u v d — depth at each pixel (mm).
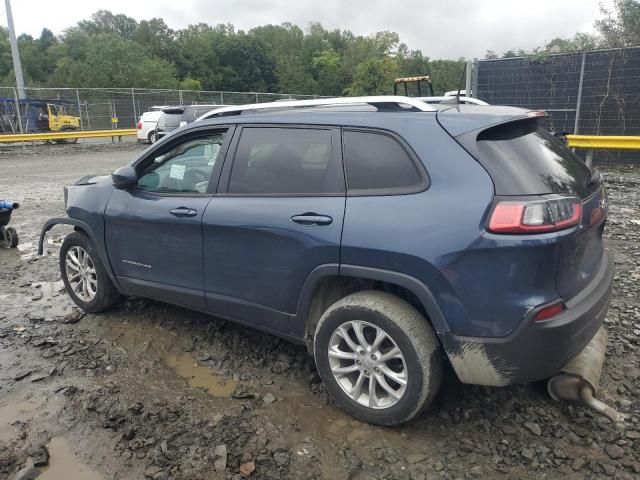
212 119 3881
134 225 4125
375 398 3082
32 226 8359
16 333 4414
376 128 3080
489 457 2855
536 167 2863
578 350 2850
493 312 2664
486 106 3307
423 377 2865
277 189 3395
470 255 2658
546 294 2670
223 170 3686
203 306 3893
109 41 57781
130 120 30234
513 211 2600
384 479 2719
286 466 2814
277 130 3494
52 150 21766
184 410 3314
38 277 5879
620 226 7434
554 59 13555
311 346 3400
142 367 3855
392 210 2889
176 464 2832
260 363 3857
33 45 84125
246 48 85500
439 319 2783
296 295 3301
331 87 84750
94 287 4738
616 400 3297
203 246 3697
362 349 3078
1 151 20891
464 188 2736
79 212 4559
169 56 82000
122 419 3207
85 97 28562
